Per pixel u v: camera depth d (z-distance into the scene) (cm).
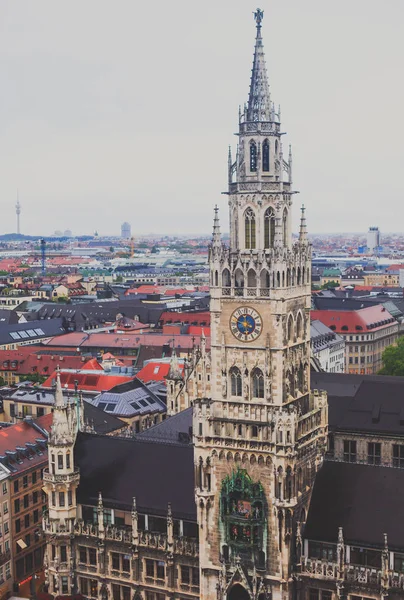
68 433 10481
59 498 10431
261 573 9031
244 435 8988
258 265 8750
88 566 10438
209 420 9112
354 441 13100
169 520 9756
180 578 9800
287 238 9069
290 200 9038
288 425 8694
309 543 9175
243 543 9031
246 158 8850
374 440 12950
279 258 8650
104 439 10994
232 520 9062
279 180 8838
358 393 13550
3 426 15312
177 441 12394
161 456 10581
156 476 10388
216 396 9162
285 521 8844
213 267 8994
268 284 8756
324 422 9612
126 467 10600
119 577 10194
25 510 12706
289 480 8781
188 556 9662
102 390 18838
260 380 8938
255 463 8956
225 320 9012
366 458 13038
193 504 9894
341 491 9300
